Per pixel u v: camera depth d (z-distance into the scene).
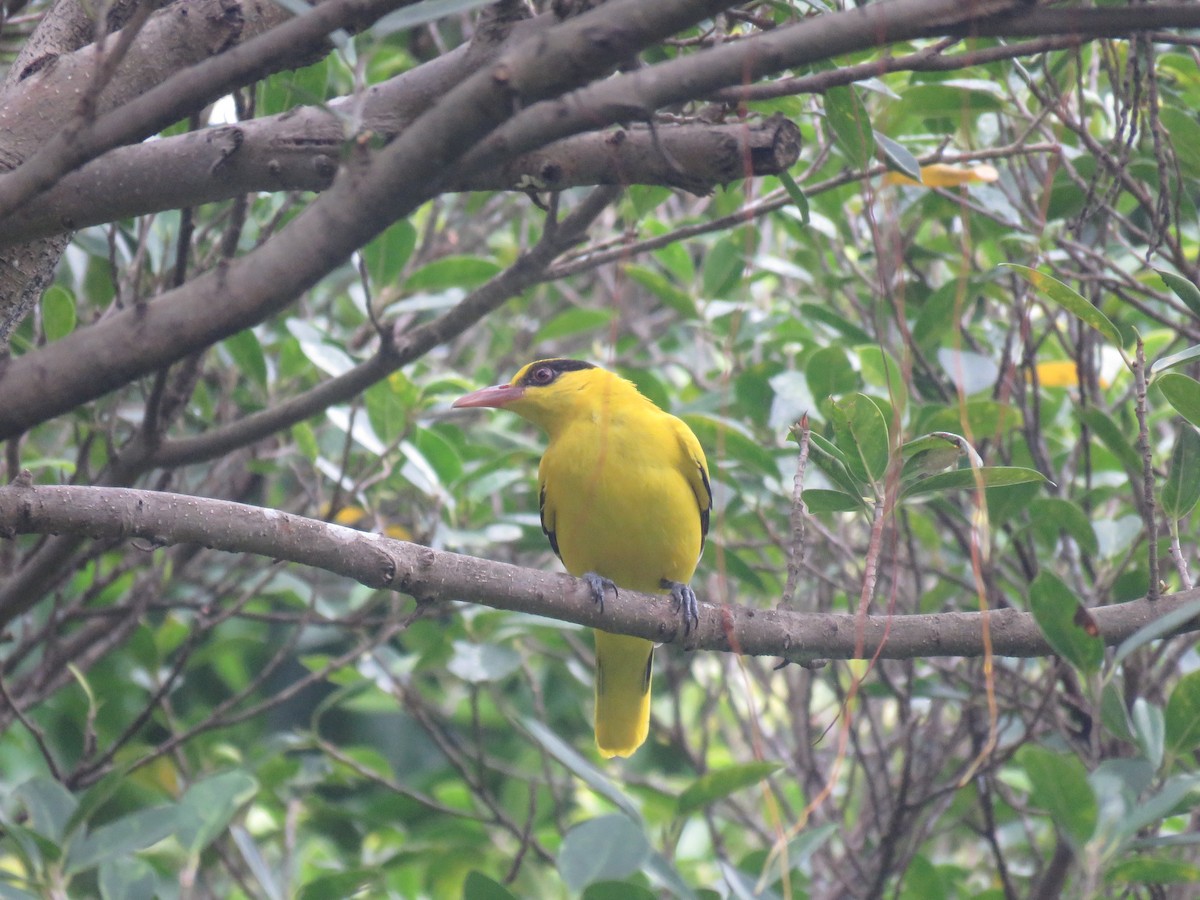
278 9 6.83
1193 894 9.98
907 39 4.59
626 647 10.94
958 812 12.30
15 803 11.56
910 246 11.99
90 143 4.52
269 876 9.45
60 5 6.97
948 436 6.96
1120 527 11.00
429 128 4.38
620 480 10.21
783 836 7.52
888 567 12.29
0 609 9.32
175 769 12.90
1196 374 11.23
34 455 12.78
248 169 6.03
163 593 12.48
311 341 11.31
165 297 4.56
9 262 6.88
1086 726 10.26
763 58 4.56
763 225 15.30
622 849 8.40
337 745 17.23
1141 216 13.67
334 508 10.99
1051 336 13.27
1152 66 8.49
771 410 12.27
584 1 5.86
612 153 6.14
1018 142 10.30
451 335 9.93
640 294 16.41
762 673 13.26
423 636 13.05
